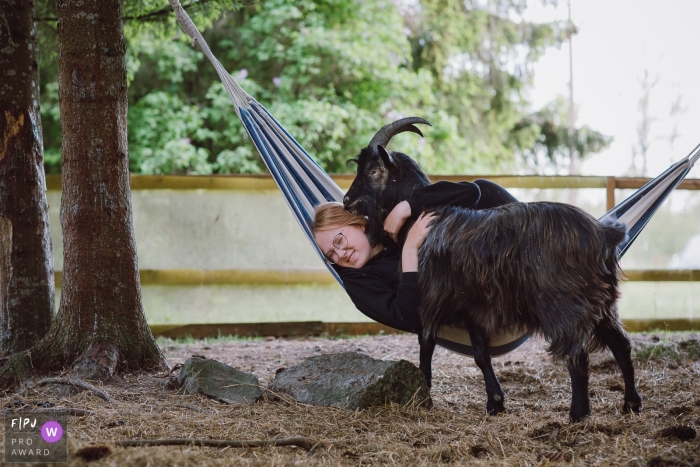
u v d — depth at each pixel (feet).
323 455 10.42
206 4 22.52
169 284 25.35
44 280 16.80
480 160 47.32
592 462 10.10
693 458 9.73
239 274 25.43
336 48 39.06
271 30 40.34
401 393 12.96
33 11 17.01
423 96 43.60
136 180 25.16
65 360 14.84
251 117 16.25
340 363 13.69
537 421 12.32
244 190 25.55
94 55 15.05
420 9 49.34
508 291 11.86
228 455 10.14
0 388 14.49
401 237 13.37
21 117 16.52
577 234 11.64
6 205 16.43
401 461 10.22
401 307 12.73
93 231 15.10
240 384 13.76
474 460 10.28
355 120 40.01
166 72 40.68
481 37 51.08
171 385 14.37
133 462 9.38
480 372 17.51
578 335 11.41
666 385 15.39
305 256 25.80
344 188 24.70
